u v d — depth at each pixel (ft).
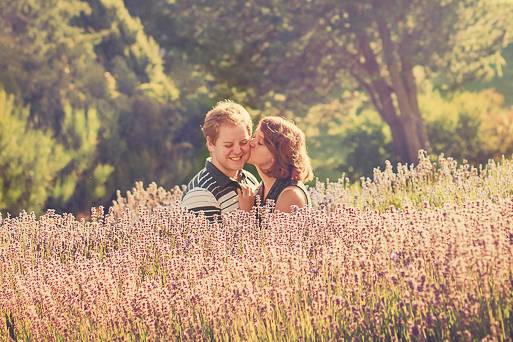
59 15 75.77
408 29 87.61
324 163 106.01
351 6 85.20
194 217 18.81
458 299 11.60
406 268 12.66
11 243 21.80
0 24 72.90
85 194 66.59
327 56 88.17
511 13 88.99
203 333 13.03
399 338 11.71
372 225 15.69
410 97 91.97
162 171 75.41
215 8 87.51
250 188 20.02
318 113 106.32
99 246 20.56
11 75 70.18
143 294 13.52
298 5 85.51
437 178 27.43
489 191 23.73
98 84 75.10
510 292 11.66
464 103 97.71
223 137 19.03
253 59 86.79
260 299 12.91
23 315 15.03
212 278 14.17
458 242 13.05
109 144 70.90
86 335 14.30
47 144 63.57
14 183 60.75
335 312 12.43
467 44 91.25
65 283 15.28
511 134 92.63
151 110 76.18
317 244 16.15
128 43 82.43
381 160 95.76
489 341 10.63
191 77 87.56
